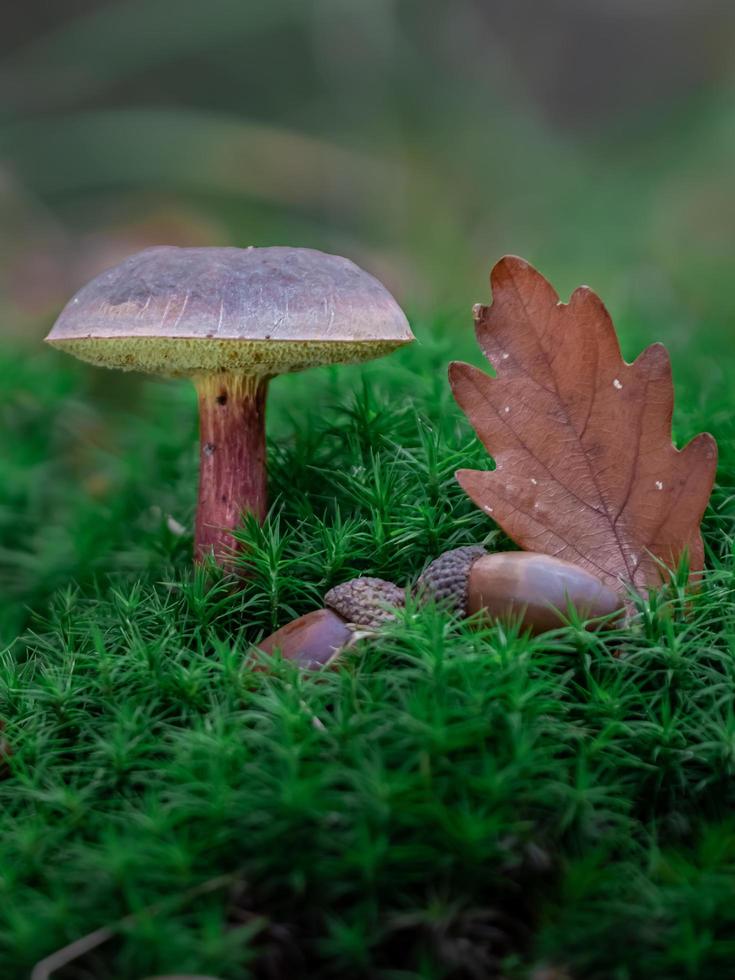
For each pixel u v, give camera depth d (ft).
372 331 1.06
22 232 2.64
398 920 0.92
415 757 0.94
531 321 1.09
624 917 0.93
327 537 1.12
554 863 0.95
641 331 1.47
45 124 3.27
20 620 1.31
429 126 3.04
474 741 0.95
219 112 3.67
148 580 1.23
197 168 2.76
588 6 4.05
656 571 1.08
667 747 0.99
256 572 1.12
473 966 0.92
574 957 0.92
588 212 2.82
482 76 3.29
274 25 3.42
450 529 1.13
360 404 1.22
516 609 1.03
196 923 0.92
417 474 1.16
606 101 4.18
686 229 2.72
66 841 0.97
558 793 0.96
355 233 3.00
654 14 4.07
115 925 0.91
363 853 0.92
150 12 2.85
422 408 1.24
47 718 1.05
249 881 0.93
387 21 2.84
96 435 1.60
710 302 2.25
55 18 3.94
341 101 2.97
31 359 1.65
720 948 0.91
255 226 2.88
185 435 1.43
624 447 1.08
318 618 1.05
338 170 2.87
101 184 3.26
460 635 1.03
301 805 0.93
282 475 1.20
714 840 0.95
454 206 2.93
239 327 1.04
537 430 1.09
